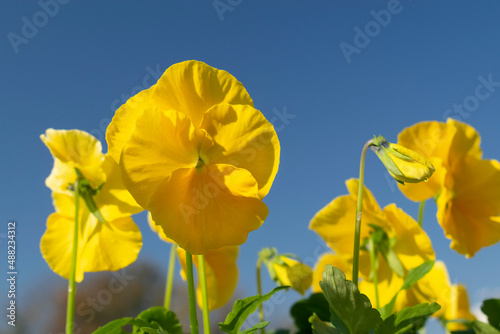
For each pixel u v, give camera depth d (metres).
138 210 0.37
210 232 0.28
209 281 0.39
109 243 0.37
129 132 0.28
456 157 0.39
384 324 0.30
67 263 0.37
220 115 0.29
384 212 0.38
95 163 0.36
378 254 0.39
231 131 0.29
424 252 0.37
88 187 0.37
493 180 0.39
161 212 0.28
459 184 0.39
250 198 0.28
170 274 0.40
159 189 0.28
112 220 0.37
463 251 0.38
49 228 0.38
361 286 0.40
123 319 0.31
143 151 0.28
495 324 0.36
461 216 0.39
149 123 0.28
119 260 0.37
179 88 0.29
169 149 0.28
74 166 0.36
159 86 0.29
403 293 0.39
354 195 0.38
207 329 0.32
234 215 0.28
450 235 0.38
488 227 0.39
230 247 0.39
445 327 0.41
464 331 0.35
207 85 0.29
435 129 0.38
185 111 0.29
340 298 0.29
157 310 0.36
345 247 0.40
